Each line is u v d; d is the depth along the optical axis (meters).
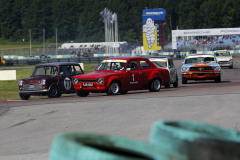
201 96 37.41
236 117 24.77
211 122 23.28
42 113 31.39
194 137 2.80
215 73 62.19
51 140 20.89
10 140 21.69
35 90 48.25
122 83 44.59
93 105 34.31
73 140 2.68
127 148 2.57
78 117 28.36
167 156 2.50
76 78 45.41
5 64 187.50
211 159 2.74
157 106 31.80
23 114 31.50
